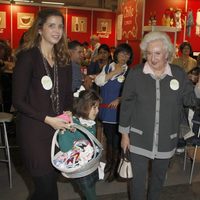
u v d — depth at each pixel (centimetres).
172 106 224
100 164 233
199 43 605
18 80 187
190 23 584
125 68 332
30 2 995
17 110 195
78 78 346
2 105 447
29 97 194
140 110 226
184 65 527
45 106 195
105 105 335
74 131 213
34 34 195
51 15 191
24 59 189
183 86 228
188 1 581
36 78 193
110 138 346
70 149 211
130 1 608
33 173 197
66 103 214
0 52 446
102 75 334
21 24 1000
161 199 313
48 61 199
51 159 197
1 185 330
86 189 224
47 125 196
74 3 1116
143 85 223
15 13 990
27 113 188
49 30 191
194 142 354
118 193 322
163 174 242
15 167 378
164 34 216
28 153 194
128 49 335
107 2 1136
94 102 230
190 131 315
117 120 331
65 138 211
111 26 1080
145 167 238
